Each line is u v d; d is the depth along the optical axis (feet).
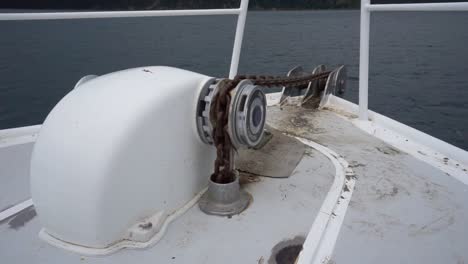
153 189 4.02
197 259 3.76
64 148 3.63
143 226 3.92
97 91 4.02
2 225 4.34
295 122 7.86
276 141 6.69
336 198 4.91
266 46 67.00
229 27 99.60
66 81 44.98
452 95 40.14
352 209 4.71
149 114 3.79
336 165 5.85
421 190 5.20
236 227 4.26
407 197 5.01
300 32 90.43
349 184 5.30
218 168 4.54
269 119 8.03
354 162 5.98
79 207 3.57
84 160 3.53
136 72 4.42
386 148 6.58
